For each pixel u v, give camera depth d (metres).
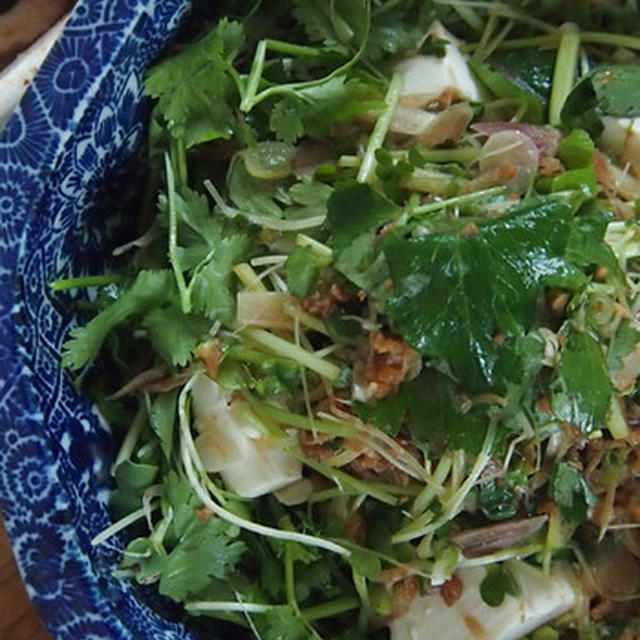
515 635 0.41
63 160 0.37
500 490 0.40
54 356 0.38
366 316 0.38
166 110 0.39
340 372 0.38
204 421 0.39
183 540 0.39
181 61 0.39
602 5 0.43
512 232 0.37
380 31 0.41
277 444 0.39
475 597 0.40
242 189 0.40
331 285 0.38
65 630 0.37
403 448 0.38
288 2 0.40
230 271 0.39
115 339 0.40
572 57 0.42
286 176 0.40
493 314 0.37
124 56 0.38
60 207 0.38
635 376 0.39
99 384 0.40
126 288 0.39
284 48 0.40
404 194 0.39
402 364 0.38
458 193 0.39
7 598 0.44
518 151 0.40
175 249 0.39
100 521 0.39
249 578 0.40
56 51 0.37
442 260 0.37
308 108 0.39
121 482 0.39
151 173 0.40
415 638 0.41
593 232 0.38
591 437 0.39
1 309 0.37
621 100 0.41
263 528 0.39
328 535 0.40
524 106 0.41
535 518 0.40
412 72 0.41
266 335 0.39
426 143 0.40
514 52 0.42
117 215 0.40
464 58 0.42
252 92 0.39
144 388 0.40
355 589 0.41
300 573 0.40
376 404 0.38
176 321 0.39
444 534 0.40
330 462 0.39
